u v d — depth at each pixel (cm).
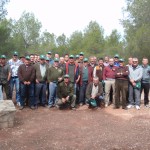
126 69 1109
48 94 1154
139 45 2819
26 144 717
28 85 1092
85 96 1166
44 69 1121
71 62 1140
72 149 686
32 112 1045
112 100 1210
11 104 912
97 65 1186
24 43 4875
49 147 697
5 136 776
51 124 891
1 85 1116
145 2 2897
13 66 1159
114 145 711
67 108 1116
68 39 5288
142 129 844
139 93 1117
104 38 4728
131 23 3041
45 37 5516
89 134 796
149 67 1145
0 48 2834
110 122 920
